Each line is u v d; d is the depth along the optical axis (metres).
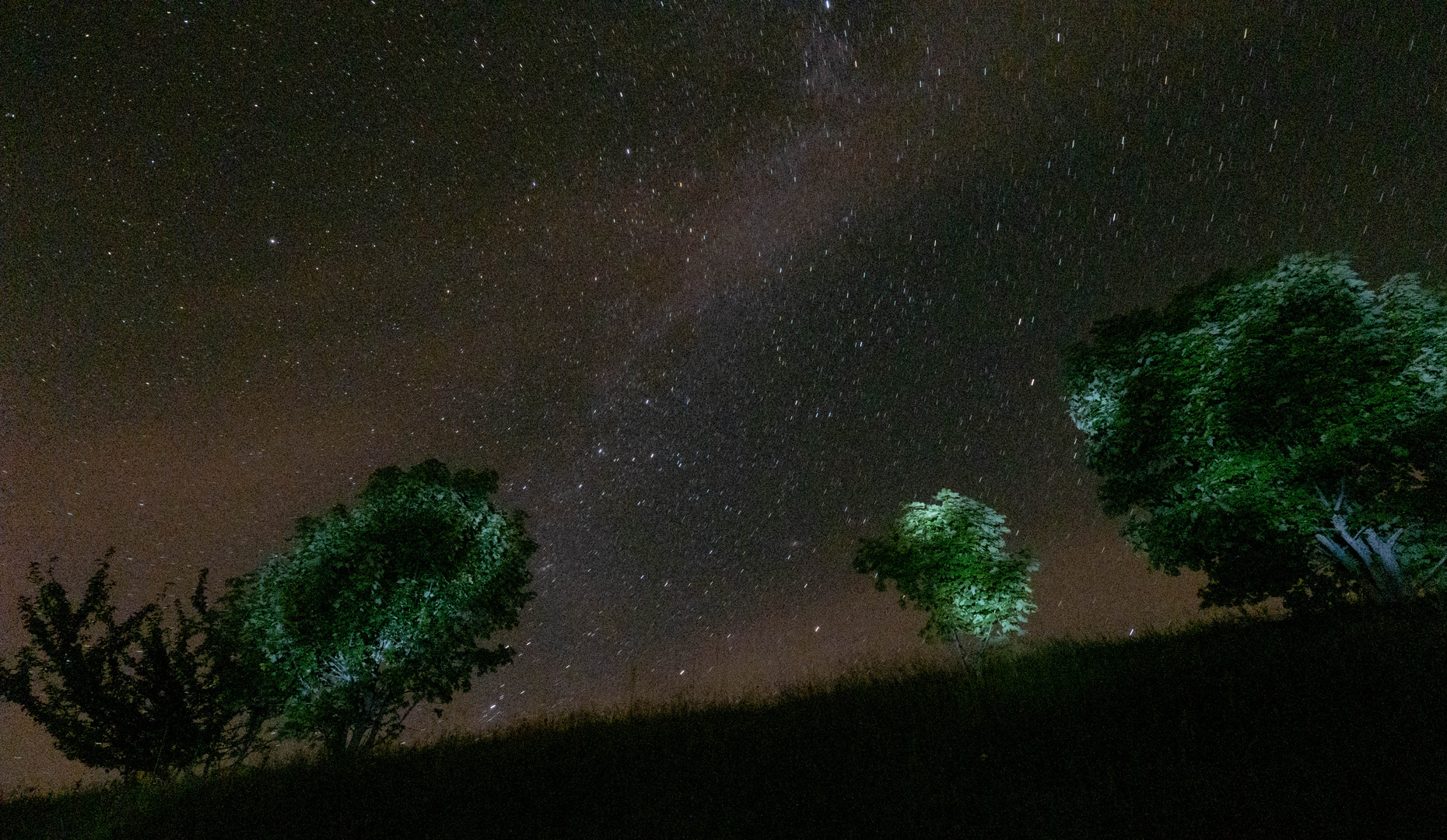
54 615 9.78
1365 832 3.43
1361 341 11.59
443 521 14.05
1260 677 5.84
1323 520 12.19
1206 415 12.32
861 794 4.86
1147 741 4.96
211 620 10.46
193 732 9.88
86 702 9.57
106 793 8.89
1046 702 6.27
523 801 5.93
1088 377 14.31
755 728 7.26
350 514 13.98
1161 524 13.81
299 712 12.28
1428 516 11.45
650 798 5.50
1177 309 13.27
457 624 14.66
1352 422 11.38
